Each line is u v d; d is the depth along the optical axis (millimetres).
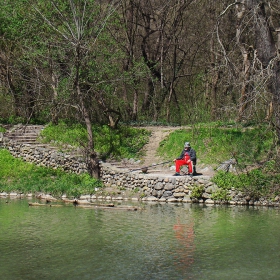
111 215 18062
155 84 37719
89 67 25328
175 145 25984
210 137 25078
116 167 23578
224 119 26453
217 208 19672
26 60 27672
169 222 16969
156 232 15594
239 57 27172
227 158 23609
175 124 32469
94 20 26375
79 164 24625
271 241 14602
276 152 21219
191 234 15344
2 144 27000
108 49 26875
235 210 19219
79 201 20391
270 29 22188
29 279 11469
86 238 14852
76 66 24234
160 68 37312
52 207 19609
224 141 24391
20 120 30656
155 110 36031
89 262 12633
